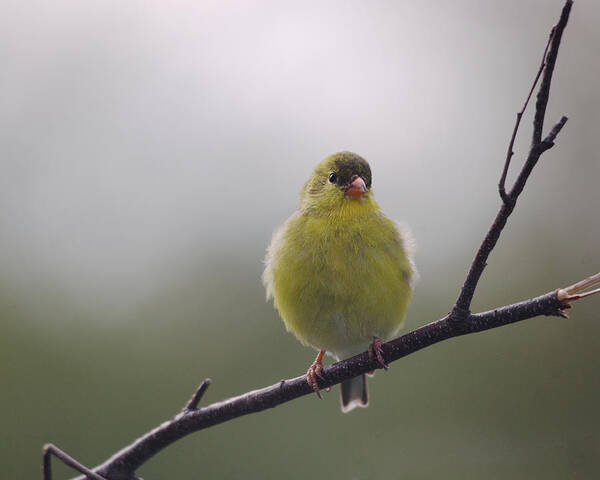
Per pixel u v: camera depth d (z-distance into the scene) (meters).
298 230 8.48
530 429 11.91
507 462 11.51
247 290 13.76
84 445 12.54
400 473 11.74
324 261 8.19
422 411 12.30
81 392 12.85
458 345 12.63
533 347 12.39
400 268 8.31
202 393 6.97
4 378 12.73
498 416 12.09
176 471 12.17
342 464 12.14
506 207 5.41
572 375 12.10
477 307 13.42
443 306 13.40
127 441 12.66
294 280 8.31
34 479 12.22
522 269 13.66
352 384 9.83
